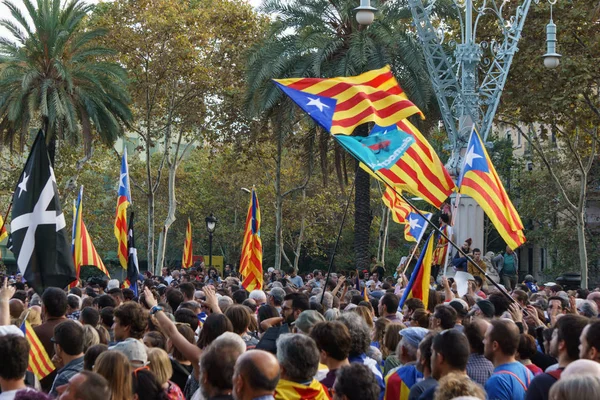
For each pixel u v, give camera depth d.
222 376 9.31
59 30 51.31
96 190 84.38
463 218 37.62
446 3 44.22
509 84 52.41
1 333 10.68
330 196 88.12
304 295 15.44
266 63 44.47
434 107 45.25
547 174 75.06
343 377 9.06
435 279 34.22
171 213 69.38
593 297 20.28
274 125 48.84
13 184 70.56
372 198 85.56
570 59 48.25
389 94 19.64
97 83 52.59
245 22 65.81
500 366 11.12
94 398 8.03
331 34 45.38
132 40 62.12
